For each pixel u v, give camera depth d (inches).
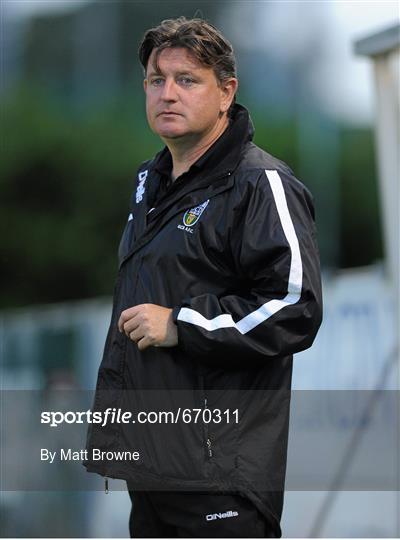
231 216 349.7
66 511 649.0
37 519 648.4
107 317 836.6
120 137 2416.3
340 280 665.6
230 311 340.8
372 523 600.7
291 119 2269.9
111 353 368.5
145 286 358.9
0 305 2246.6
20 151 2362.2
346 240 2076.8
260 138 2240.4
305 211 356.8
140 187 398.0
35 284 2274.9
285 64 2319.1
